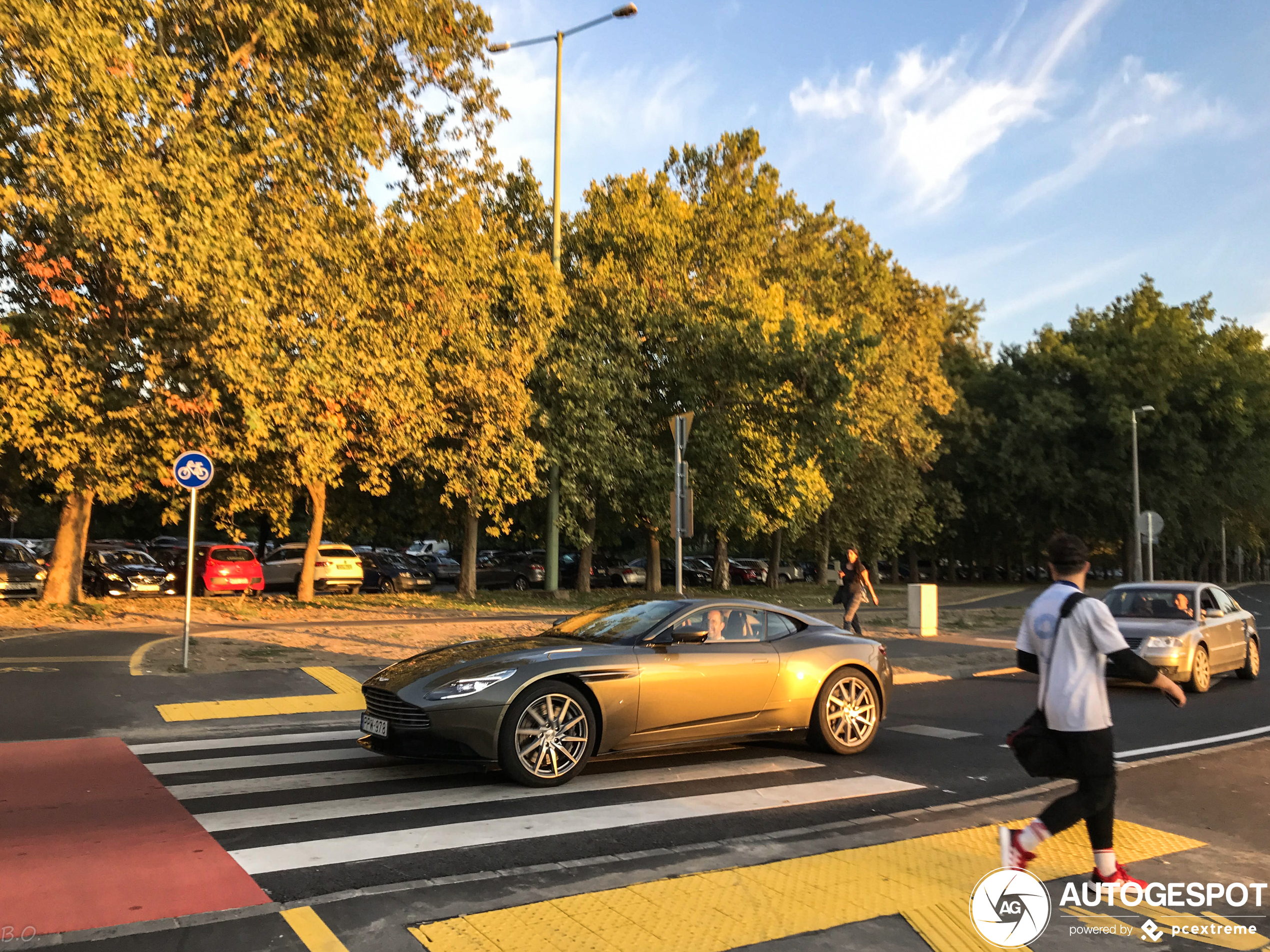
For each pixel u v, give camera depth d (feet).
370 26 53.01
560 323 73.82
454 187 59.82
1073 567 14.80
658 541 101.60
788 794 20.98
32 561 72.23
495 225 74.18
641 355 85.30
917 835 17.74
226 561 86.07
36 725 26.73
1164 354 147.23
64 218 43.29
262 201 48.85
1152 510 137.59
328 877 14.67
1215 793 21.65
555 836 17.21
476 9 56.70
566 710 21.58
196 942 12.06
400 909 13.33
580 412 75.36
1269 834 18.22
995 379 167.94
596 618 26.04
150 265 41.91
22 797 19.33
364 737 22.27
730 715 23.89
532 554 120.67
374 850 16.11
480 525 121.08
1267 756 25.96
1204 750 27.07
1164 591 44.45
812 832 17.83
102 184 39.86
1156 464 150.10
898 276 140.05
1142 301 160.86
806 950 12.16
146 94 42.45
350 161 51.55
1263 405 151.12
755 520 90.22
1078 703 14.11
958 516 156.97
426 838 16.93
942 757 25.63
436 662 22.25
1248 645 45.65
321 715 29.99
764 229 100.83
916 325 135.64
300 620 56.39
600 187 88.48
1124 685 42.55
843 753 25.72
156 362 48.01
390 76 56.90
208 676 35.09
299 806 19.04
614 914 13.24
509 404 65.10
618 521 105.60
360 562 99.60
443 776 22.09
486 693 20.66
